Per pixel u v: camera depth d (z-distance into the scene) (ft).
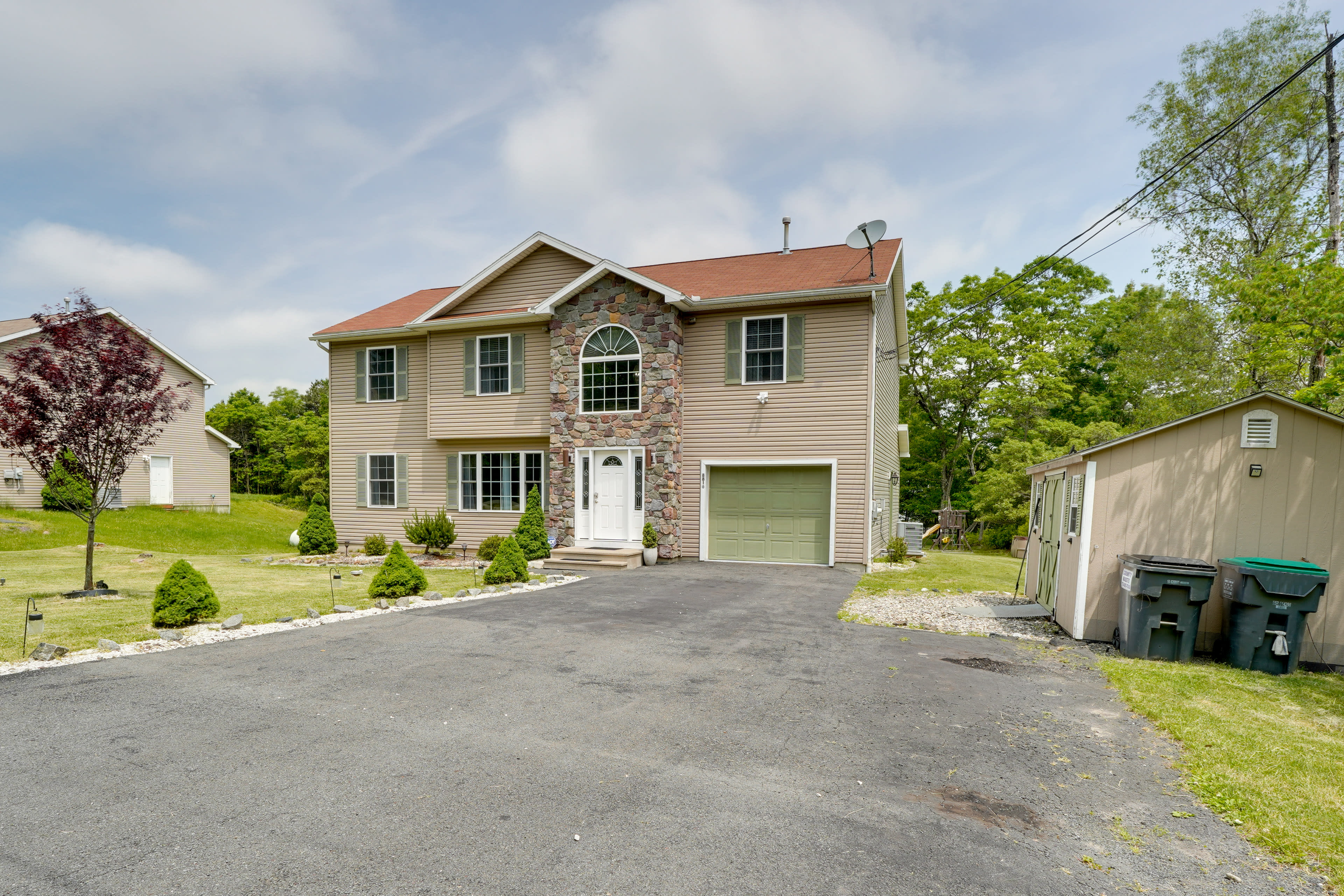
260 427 183.83
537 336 52.19
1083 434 77.51
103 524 66.54
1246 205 61.31
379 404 58.65
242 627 23.86
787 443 45.24
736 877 8.84
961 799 11.39
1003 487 73.77
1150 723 15.47
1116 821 10.72
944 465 97.60
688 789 11.55
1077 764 13.05
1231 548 22.36
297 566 46.70
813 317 44.83
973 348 87.04
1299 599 20.01
